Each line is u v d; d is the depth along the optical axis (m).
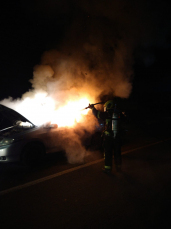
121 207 2.92
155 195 3.27
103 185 3.63
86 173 4.20
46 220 2.64
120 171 4.21
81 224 2.55
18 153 4.43
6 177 4.12
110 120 4.14
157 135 8.10
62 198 3.20
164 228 2.46
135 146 6.41
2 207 2.97
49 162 5.00
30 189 3.53
